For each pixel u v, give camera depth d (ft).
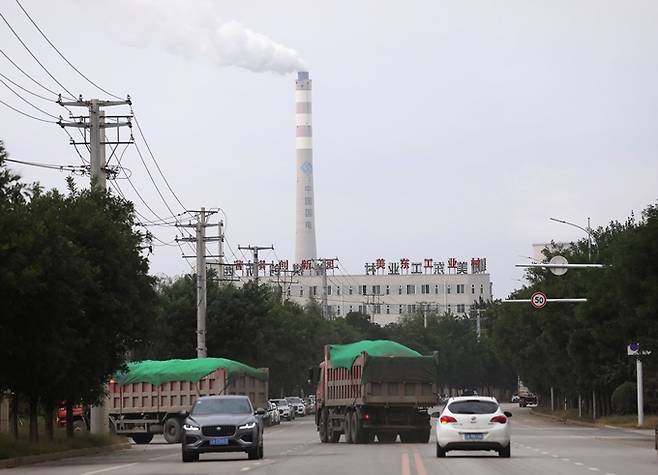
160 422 341.00
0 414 310.45
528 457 219.20
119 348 263.08
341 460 208.64
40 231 208.64
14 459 211.61
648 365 401.49
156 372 342.03
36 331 218.38
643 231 297.33
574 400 651.25
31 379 235.20
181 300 528.63
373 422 297.33
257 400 353.92
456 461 204.33
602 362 469.98
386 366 297.12
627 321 310.04
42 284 203.21
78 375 248.73
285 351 609.01
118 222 267.18
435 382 300.40
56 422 357.00
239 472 175.22
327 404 320.70
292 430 444.14
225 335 532.32
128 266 252.42
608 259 378.53
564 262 322.34
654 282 295.69
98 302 242.78
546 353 529.86
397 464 194.39
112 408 345.31
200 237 438.81
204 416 212.64
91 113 290.76
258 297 545.85
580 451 244.42
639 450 248.52
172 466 196.24
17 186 221.66
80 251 223.30
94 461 226.38
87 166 296.92
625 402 461.37
